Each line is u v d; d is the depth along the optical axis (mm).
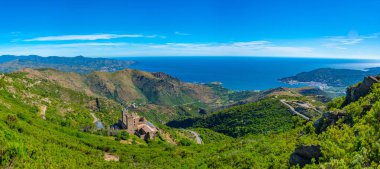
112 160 108312
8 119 108812
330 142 50344
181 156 115125
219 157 82438
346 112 67438
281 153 65625
